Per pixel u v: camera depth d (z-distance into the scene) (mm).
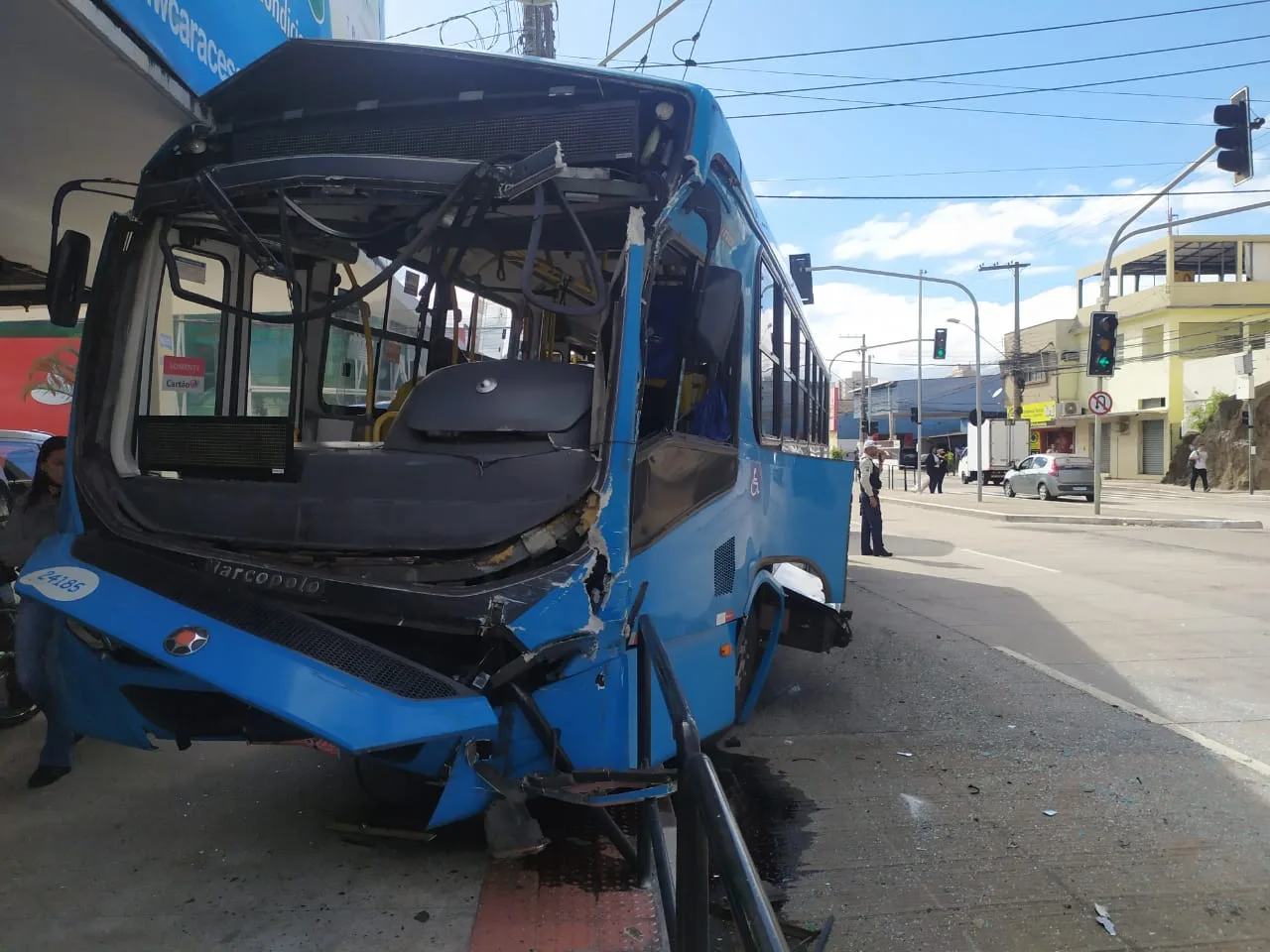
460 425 3379
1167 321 40812
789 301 6254
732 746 5477
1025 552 15430
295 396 4352
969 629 9016
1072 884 3732
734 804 4566
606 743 3102
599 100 3559
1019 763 5195
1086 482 29562
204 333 4219
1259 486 34500
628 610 3182
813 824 4332
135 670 3297
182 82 5285
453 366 3711
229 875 3545
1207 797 4672
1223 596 10906
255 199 3756
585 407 3359
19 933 3102
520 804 3439
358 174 3498
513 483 3270
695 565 3904
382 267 4434
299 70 3908
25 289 8461
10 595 5125
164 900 3342
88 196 6586
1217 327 40156
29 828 3936
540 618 3029
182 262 4148
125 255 4008
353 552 3371
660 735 3584
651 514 3434
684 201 3455
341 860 3676
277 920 3215
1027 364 52156
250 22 6172
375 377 4859
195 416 3729
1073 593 11180
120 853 3715
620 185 3443
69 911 3254
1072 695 6605
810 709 6250
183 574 3318
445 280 4371
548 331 5082
